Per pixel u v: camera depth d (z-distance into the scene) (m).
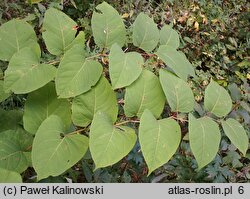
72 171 1.20
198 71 2.29
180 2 2.67
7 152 0.95
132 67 0.91
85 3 2.40
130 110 0.93
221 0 2.95
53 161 0.88
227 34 2.81
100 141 0.86
